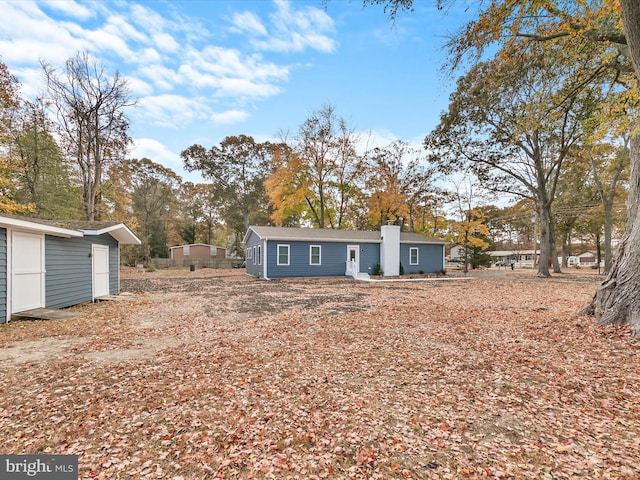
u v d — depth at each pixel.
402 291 13.67
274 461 2.43
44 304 8.59
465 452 2.51
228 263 37.09
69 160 21.22
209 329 6.76
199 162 37.72
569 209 27.00
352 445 2.62
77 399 3.44
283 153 29.30
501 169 21.25
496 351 5.03
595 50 7.96
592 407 3.18
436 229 33.22
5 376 4.07
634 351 4.57
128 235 12.75
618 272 5.92
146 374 4.16
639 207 5.65
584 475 2.20
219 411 3.20
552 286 15.31
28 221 7.50
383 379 4.03
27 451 2.54
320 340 5.83
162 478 2.24
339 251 22.16
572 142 18.33
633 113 7.38
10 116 17.45
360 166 29.81
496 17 6.62
